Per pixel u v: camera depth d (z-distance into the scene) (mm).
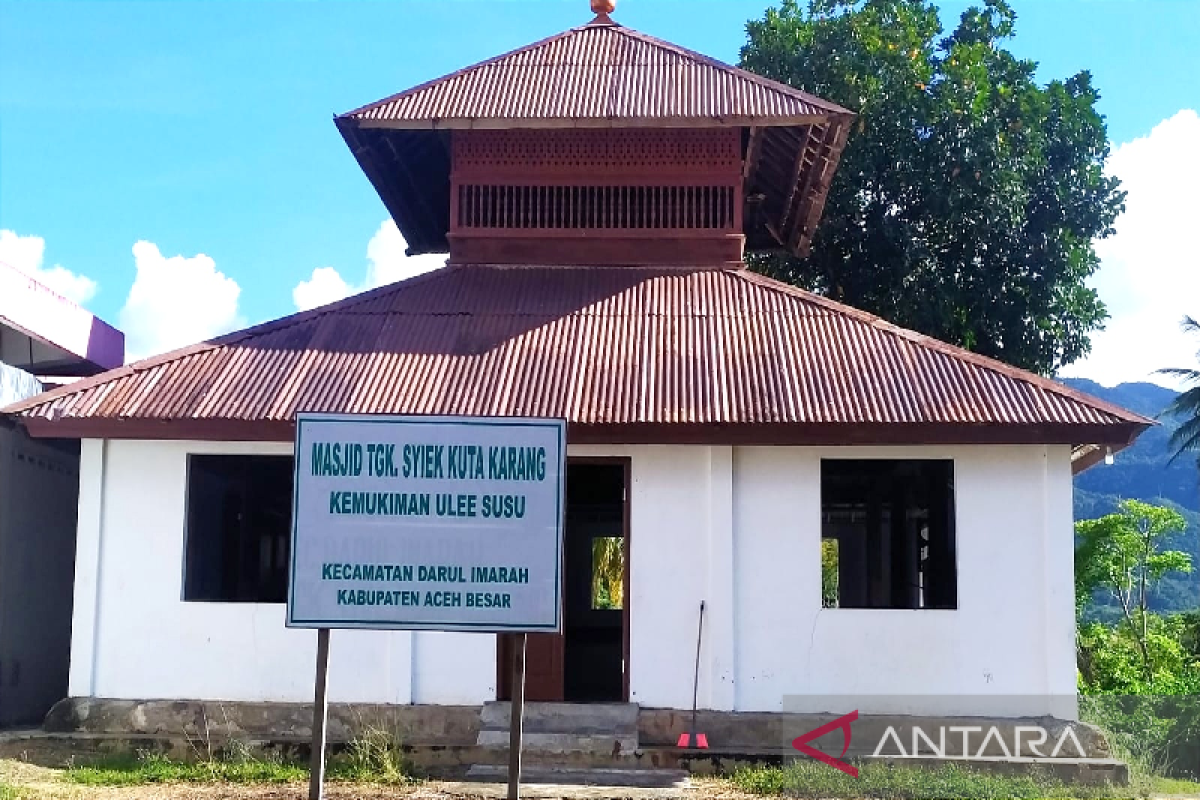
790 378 12508
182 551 12617
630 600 12367
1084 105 24750
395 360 12938
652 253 15172
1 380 14164
